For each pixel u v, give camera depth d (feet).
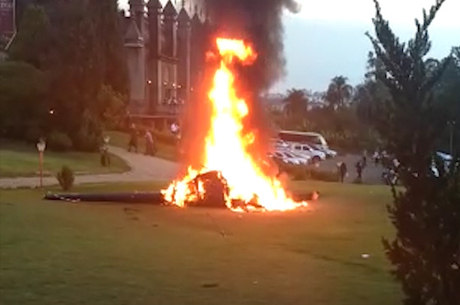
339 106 303.68
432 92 16.01
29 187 90.27
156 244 45.21
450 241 15.58
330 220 60.44
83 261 38.50
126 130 200.03
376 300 30.14
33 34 174.09
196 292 31.50
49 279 33.68
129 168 129.49
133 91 247.50
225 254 41.78
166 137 196.75
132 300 29.84
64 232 49.60
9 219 55.42
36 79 160.04
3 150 144.66
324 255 41.91
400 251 16.25
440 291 15.70
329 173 135.13
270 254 41.98
